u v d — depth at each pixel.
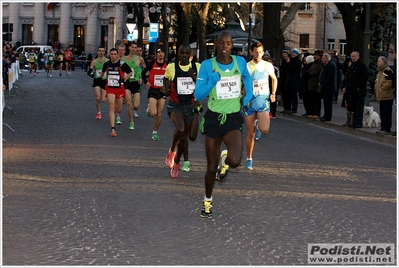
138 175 11.66
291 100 24.83
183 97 11.52
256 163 13.37
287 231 8.26
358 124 19.94
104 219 8.62
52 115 21.86
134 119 21.25
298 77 24.27
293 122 22.81
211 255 7.19
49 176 11.40
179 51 11.47
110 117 16.86
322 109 27.67
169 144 15.71
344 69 30.78
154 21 50.53
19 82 40.44
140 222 8.52
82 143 15.48
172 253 7.23
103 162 12.89
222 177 11.01
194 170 12.30
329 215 9.15
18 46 76.94
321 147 16.41
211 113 8.84
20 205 9.28
